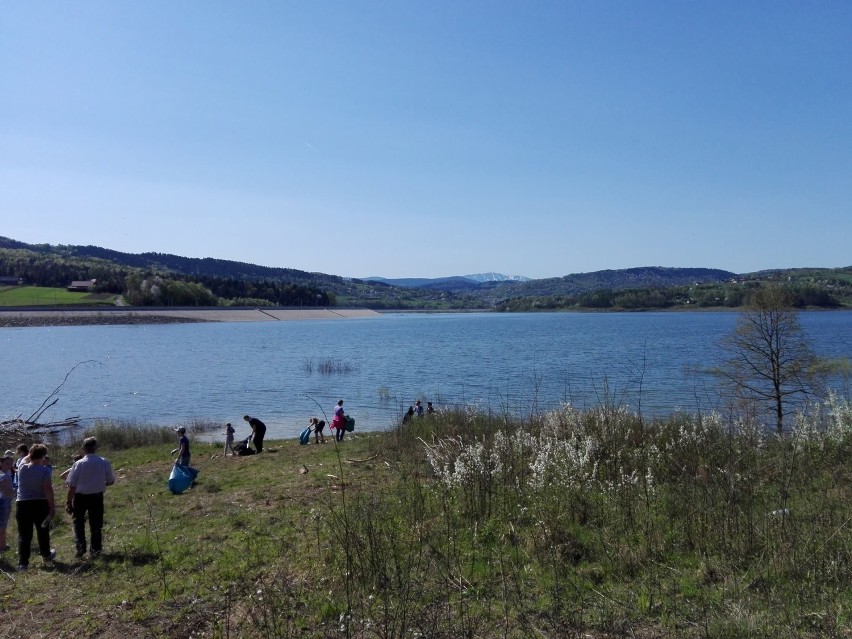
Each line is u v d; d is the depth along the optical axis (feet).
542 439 37.50
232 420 102.83
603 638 17.21
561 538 24.13
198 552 28.25
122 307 463.01
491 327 428.97
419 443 49.60
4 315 406.41
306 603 20.77
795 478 28.94
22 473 29.01
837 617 16.84
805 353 58.13
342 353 232.12
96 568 27.68
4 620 22.65
